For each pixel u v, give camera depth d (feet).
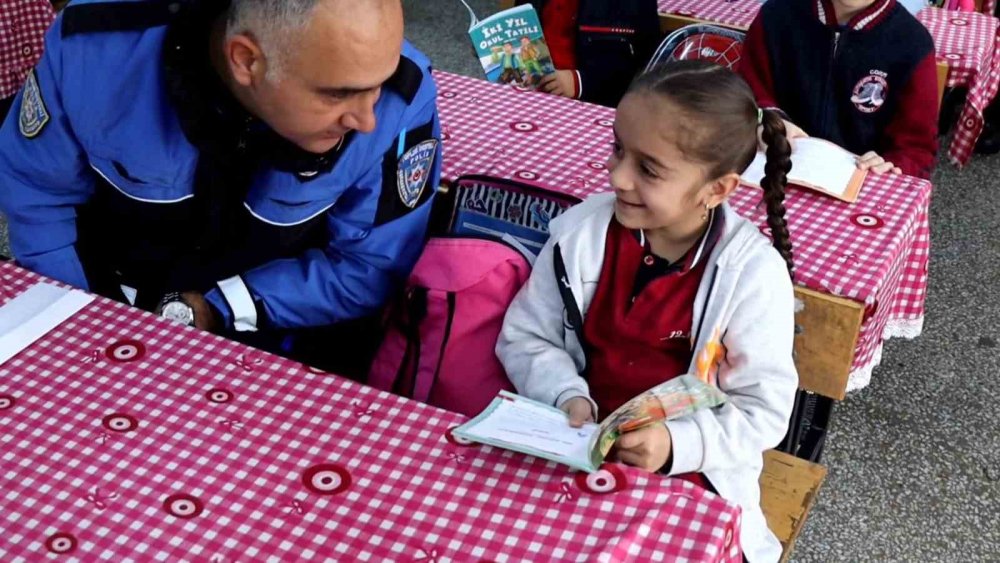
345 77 4.92
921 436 9.46
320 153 5.74
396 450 4.65
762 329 5.34
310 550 4.12
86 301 5.57
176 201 6.05
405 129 6.21
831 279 6.32
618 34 10.76
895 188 7.38
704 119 5.05
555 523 4.24
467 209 6.73
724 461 5.19
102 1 5.75
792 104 9.47
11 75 11.00
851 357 6.30
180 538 4.16
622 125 5.23
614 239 5.68
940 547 8.34
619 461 4.99
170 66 5.47
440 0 18.21
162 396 4.92
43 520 4.21
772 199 5.97
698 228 5.50
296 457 4.59
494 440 4.55
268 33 4.86
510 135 8.07
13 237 6.42
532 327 5.90
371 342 6.88
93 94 5.70
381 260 6.50
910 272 7.62
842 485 8.87
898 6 9.10
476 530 4.22
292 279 6.54
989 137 14.35
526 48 9.50
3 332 5.28
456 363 6.35
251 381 5.06
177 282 6.61
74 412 4.79
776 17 9.38
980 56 10.50
